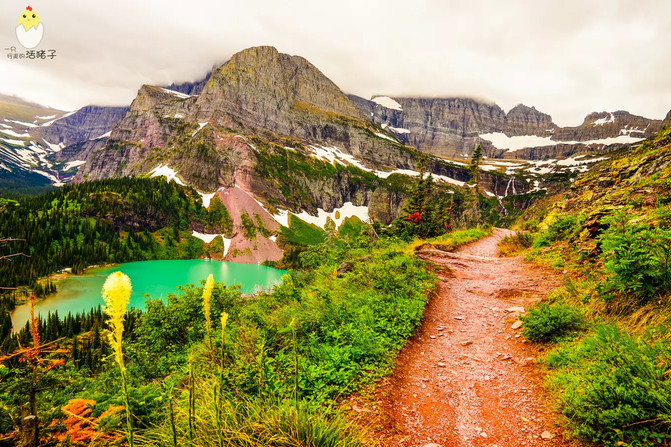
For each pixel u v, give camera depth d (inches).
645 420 151.6
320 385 206.2
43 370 137.3
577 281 384.8
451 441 176.9
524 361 258.1
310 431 148.7
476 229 1320.1
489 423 191.3
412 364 264.2
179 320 730.8
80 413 138.2
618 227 297.1
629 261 252.2
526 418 190.7
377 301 367.2
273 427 148.5
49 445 132.1
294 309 325.1
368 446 159.5
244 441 141.3
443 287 481.4
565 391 195.9
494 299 423.5
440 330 335.3
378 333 296.5
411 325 326.0
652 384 162.7
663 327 209.5
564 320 274.1
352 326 289.9
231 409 153.6
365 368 237.1
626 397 161.2
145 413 160.7
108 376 418.0
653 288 245.3
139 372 537.3
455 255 715.4
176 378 227.3
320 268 641.6
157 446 138.1
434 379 241.9
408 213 1558.8
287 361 231.0
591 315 275.3
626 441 151.4
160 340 723.4
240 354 237.3
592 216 504.7
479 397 218.8
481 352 284.8
